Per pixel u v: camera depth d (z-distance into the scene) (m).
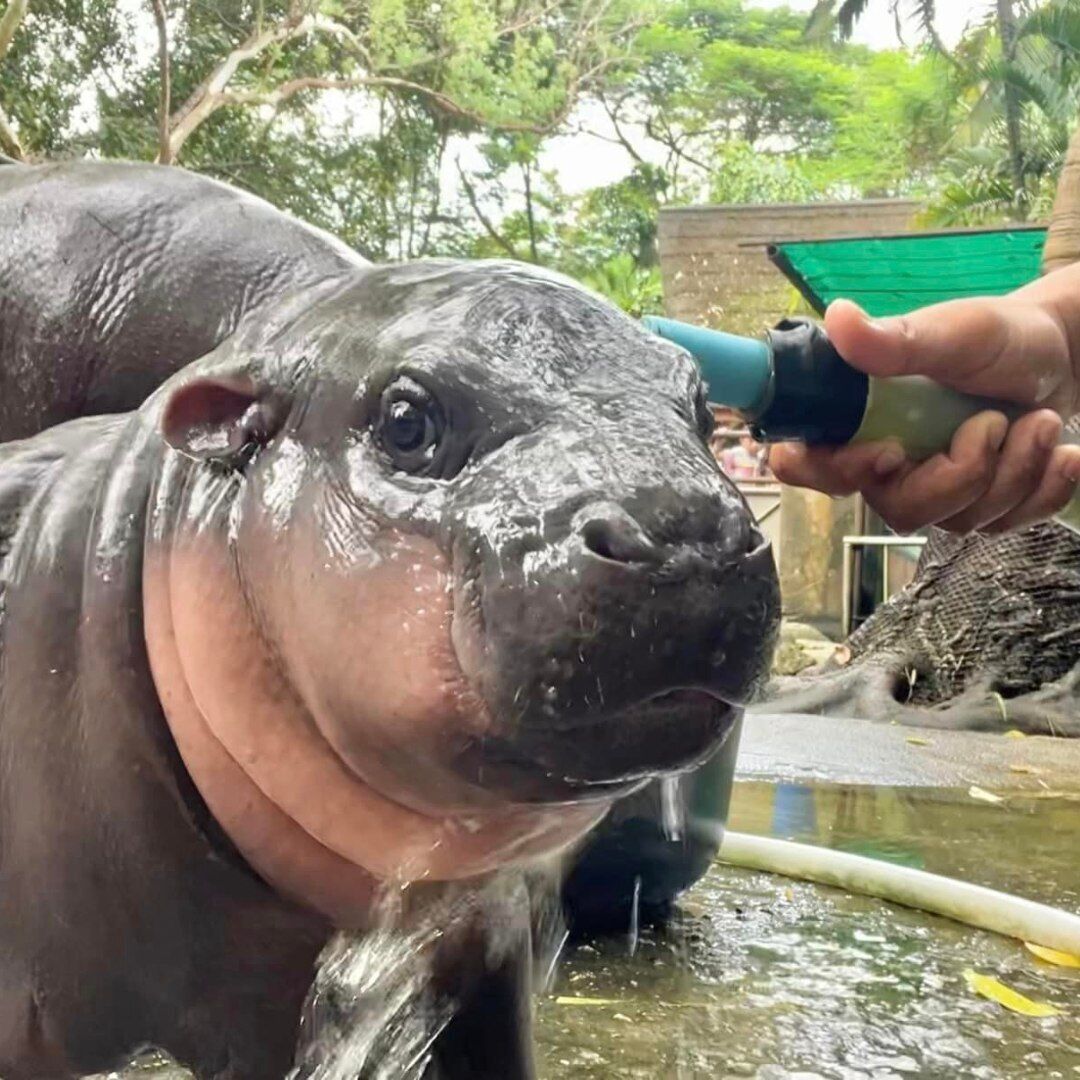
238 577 0.39
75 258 0.67
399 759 0.35
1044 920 0.70
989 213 5.49
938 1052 0.56
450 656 0.33
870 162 8.59
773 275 4.29
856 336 0.43
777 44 9.09
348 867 0.40
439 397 0.35
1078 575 1.89
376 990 0.41
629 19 6.97
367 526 0.35
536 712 0.32
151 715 0.40
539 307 0.36
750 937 0.71
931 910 0.77
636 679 0.31
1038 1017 0.60
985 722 1.70
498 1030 0.43
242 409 0.40
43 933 0.43
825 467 0.48
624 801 0.65
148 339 0.66
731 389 0.45
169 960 0.43
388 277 0.40
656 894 0.71
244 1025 0.44
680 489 0.32
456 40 5.04
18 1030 0.45
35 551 0.43
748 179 7.86
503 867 0.40
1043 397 0.48
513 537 0.32
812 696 1.81
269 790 0.39
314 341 0.39
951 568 1.97
